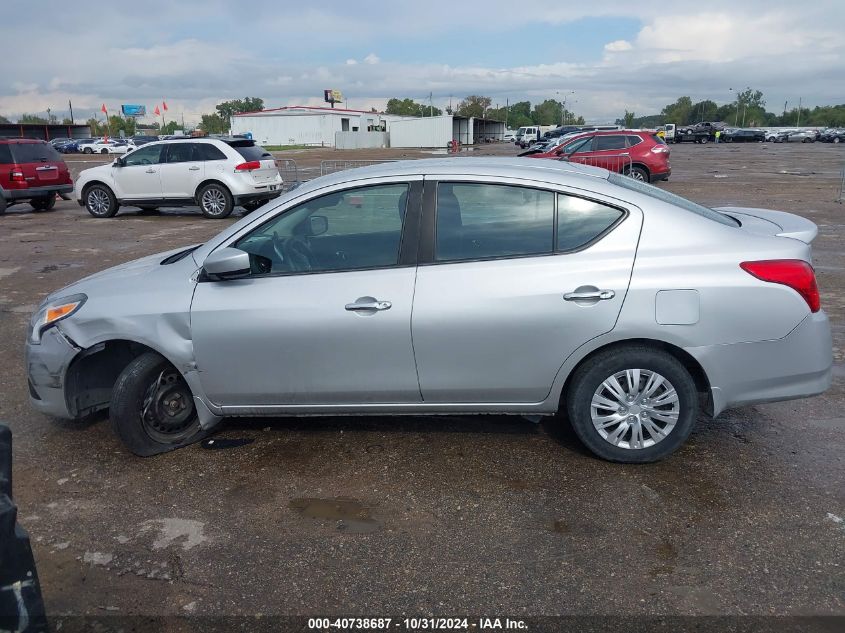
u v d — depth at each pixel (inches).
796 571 118.3
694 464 155.1
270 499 145.3
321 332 149.9
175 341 155.6
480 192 150.6
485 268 146.9
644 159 745.6
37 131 2984.7
